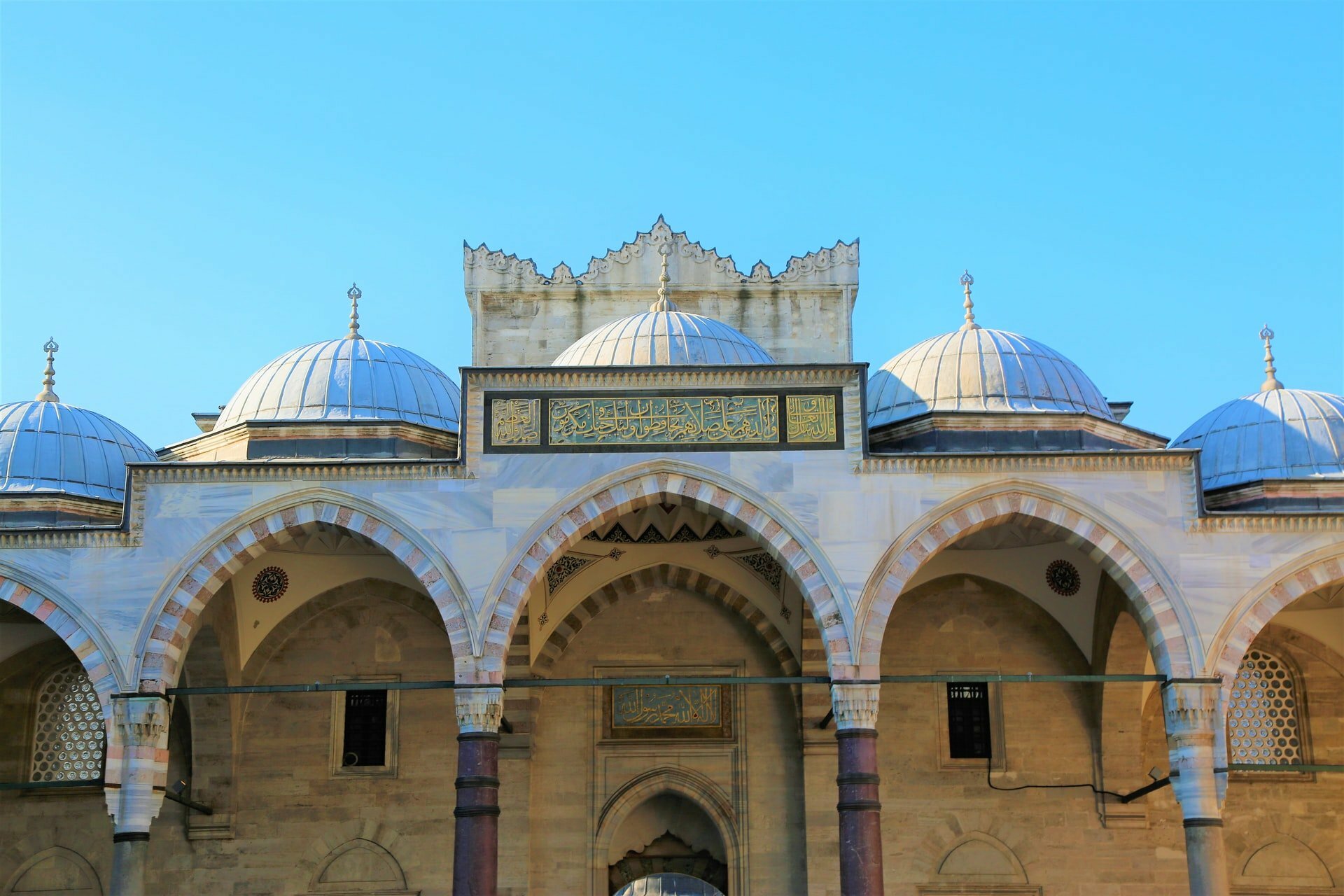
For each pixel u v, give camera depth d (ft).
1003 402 110.83
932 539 96.12
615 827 114.21
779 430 97.86
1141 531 96.53
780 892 112.68
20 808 112.57
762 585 115.65
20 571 96.32
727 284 132.26
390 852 112.78
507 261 132.77
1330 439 110.73
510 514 96.63
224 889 111.65
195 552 96.73
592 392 98.73
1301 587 96.02
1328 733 114.52
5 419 114.42
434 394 118.32
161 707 95.04
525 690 114.83
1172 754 94.63
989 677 95.14
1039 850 112.98
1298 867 113.19
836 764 113.70
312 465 97.35
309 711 115.03
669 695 116.47
